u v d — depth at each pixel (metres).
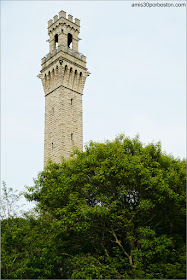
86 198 35.47
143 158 34.66
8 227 36.66
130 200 35.69
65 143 59.28
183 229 36.59
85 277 30.34
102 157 35.75
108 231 34.62
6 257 34.28
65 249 36.75
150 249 32.78
